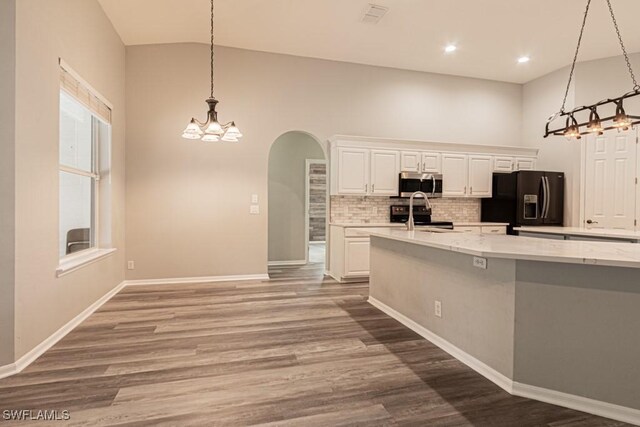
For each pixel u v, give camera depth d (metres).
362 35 4.76
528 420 1.87
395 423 1.84
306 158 6.73
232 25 4.48
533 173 5.59
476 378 2.31
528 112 6.42
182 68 4.93
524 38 4.79
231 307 3.85
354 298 4.25
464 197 6.09
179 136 4.93
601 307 1.93
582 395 1.98
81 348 2.75
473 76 6.21
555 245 2.43
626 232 4.04
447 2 3.96
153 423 1.82
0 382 2.22
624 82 5.26
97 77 3.75
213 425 1.81
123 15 4.08
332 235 5.48
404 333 3.11
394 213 5.82
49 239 2.77
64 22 2.99
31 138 2.51
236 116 5.13
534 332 2.08
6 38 2.30
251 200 5.21
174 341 2.90
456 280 2.64
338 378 2.31
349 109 5.64
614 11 4.09
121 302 4.00
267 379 2.29
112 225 4.24
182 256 4.98
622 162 5.28
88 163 3.99
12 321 2.33
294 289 4.68
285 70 5.34
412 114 5.94
